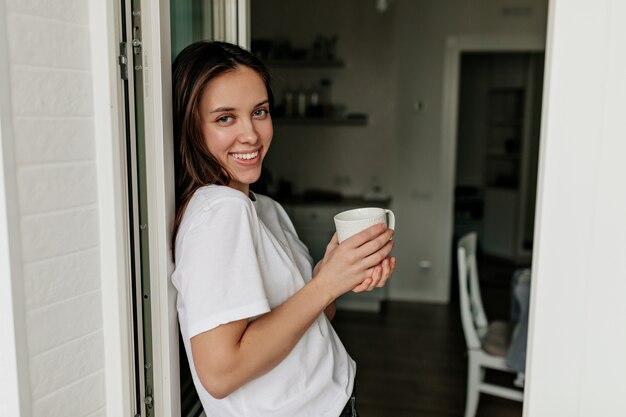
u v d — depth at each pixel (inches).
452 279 227.6
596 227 45.5
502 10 187.3
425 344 157.9
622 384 46.6
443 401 123.9
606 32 43.2
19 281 36.1
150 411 46.3
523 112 270.7
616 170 44.4
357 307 189.2
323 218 185.0
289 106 196.7
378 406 121.3
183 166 44.8
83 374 41.4
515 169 280.7
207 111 42.4
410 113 195.2
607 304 46.1
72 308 40.0
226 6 56.4
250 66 42.9
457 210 266.1
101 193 41.1
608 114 44.0
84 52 39.3
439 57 191.6
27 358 37.1
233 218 39.6
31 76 36.0
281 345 39.6
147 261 44.0
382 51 193.3
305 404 44.3
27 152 36.0
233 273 38.2
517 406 121.9
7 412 37.4
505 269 245.4
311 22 195.5
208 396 44.3
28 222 36.4
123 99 41.2
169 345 45.3
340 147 199.8
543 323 47.7
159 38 41.8
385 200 191.5
